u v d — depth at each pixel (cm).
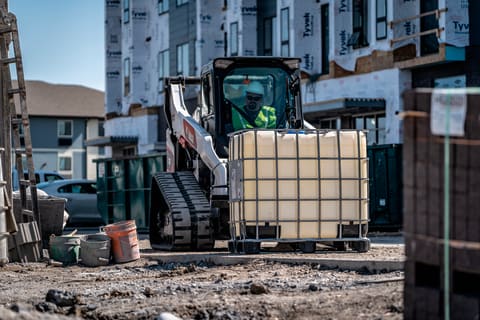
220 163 1761
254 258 1506
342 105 3009
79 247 1731
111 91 5397
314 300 1005
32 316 813
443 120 688
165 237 1917
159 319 897
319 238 1589
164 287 1226
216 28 4284
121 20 5303
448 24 2727
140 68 5012
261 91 1841
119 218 2966
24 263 1720
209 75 1864
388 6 3008
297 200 1580
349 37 3219
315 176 1587
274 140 1578
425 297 712
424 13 2817
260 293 1103
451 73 2836
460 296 689
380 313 892
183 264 1598
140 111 4969
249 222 1574
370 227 2452
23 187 1858
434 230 702
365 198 1603
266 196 1577
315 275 1298
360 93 3161
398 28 3006
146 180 2786
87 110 8600
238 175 1597
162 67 4834
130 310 1016
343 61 3247
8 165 1778
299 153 1584
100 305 1079
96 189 3275
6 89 1819
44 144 8431
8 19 1811
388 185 2436
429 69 2922
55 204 2047
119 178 2952
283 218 1577
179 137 1969
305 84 3444
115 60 5394
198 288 1198
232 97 1830
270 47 3844
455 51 2744
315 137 1591
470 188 682
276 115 1839
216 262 1564
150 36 4988
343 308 938
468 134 682
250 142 1574
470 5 2739
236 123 1822
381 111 3122
